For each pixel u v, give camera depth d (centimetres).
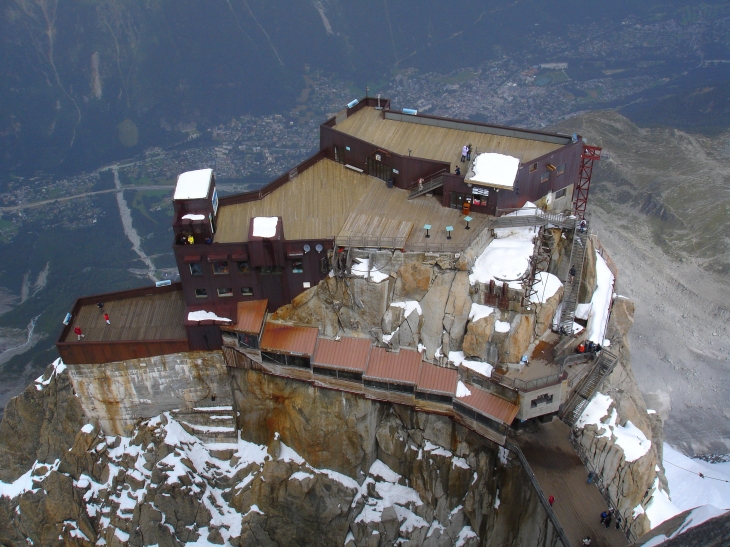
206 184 7188
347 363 6962
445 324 6944
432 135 8538
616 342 8062
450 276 6888
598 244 8750
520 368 6731
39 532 7800
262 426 7512
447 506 7256
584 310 7612
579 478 6200
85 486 7538
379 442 7350
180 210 7062
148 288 7681
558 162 7650
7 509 8056
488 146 8175
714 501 10106
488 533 7038
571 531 5778
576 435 6706
